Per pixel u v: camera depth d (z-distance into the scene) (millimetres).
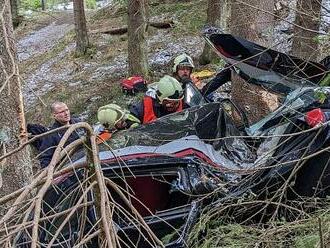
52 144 4840
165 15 16797
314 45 5078
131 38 12172
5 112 4336
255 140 4395
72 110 12711
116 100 11805
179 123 4293
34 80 16203
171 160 3795
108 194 2236
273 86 4562
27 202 2043
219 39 4449
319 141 3562
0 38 3990
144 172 3768
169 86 4711
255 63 4457
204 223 3498
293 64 4371
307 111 3836
